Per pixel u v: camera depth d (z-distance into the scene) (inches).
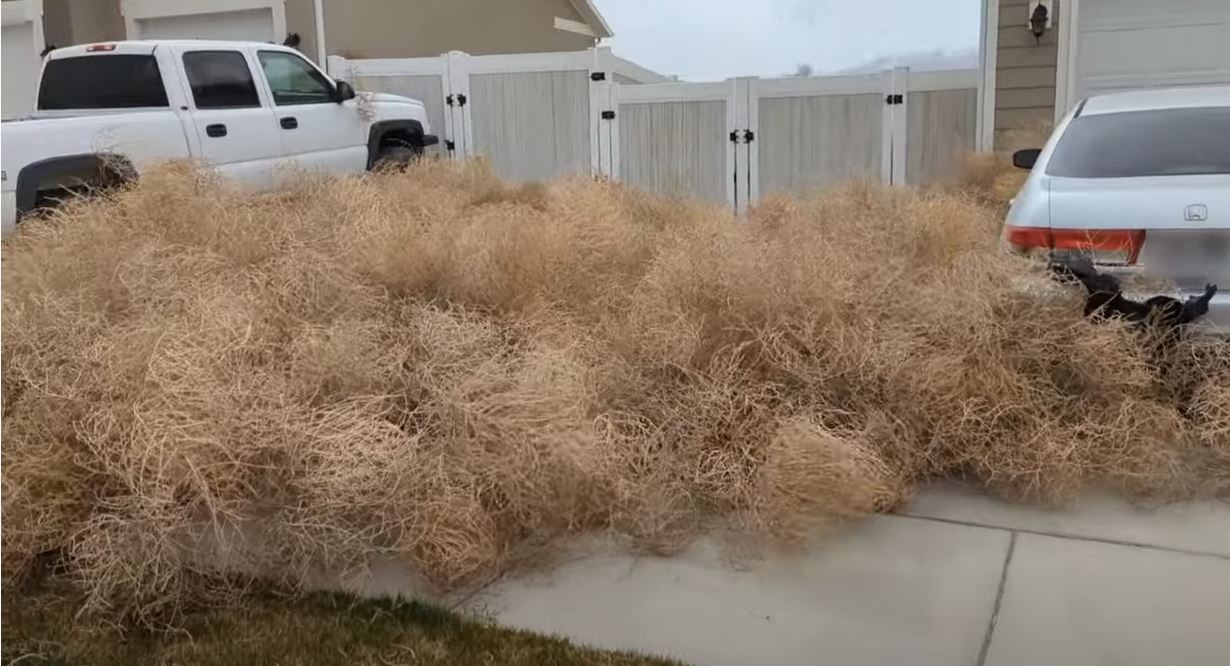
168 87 355.9
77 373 167.8
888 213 272.1
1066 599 136.4
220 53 373.1
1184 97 233.9
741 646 128.4
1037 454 167.3
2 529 141.4
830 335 188.5
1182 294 182.9
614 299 220.4
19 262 217.6
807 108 434.0
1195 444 175.9
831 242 243.3
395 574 150.8
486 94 487.8
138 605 136.9
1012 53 405.4
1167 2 390.0
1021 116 408.2
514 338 200.8
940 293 196.2
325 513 146.3
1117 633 127.6
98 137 318.7
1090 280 187.9
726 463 169.2
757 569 149.0
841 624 132.8
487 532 150.1
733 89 440.8
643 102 458.9
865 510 159.3
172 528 138.4
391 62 498.3
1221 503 165.6
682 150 455.2
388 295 214.8
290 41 543.2
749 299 194.9
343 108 420.2
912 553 151.5
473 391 164.9
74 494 153.5
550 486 153.4
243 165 370.6
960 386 179.6
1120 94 250.8
